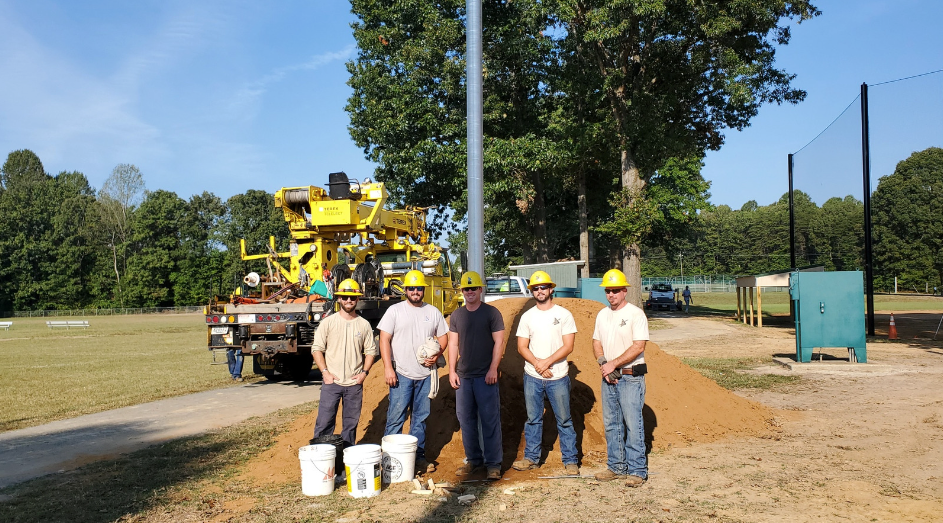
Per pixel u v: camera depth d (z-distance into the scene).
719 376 12.45
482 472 5.94
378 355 12.70
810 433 7.46
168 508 5.27
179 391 12.59
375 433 6.85
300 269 13.51
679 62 25.83
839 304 13.90
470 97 8.03
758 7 21.55
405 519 4.78
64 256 79.06
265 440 7.88
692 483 5.52
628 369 5.58
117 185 84.69
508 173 27.31
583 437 6.71
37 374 15.67
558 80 27.12
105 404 11.20
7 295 76.12
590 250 44.47
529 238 35.00
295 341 12.22
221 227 88.44
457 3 26.16
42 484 6.18
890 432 7.42
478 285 5.91
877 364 13.59
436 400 7.00
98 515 5.14
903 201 70.25
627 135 25.41
